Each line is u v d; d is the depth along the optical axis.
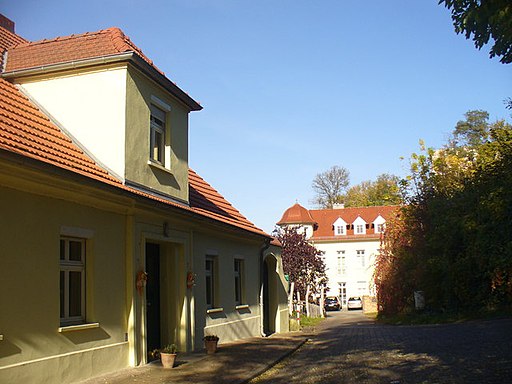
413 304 30.39
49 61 13.32
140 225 12.63
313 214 75.44
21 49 14.01
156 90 14.15
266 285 24.98
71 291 10.57
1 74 13.32
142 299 12.45
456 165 31.53
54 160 10.29
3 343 8.52
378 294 33.72
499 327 18.67
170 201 14.62
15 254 8.88
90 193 10.53
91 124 12.72
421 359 12.95
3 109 11.41
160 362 12.90
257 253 22.44
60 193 9.92
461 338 16.56
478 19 7.93
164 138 14.84
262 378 11.73
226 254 18.95
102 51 12.95
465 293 25.23
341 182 82.69
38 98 13.23
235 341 18.66
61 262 10.27
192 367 12.48
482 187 21.59
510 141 21.55
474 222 21.53
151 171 13.69
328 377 11.30
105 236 11.42
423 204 29.23
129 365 11.99
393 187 34.38
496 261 19.78
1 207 8.67
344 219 73.06
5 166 8.41
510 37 8.20
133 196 11.55
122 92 12.64
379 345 16.73
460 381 9.96
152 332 14.50
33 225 9.31
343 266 71.50
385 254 32.81
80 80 12.95
